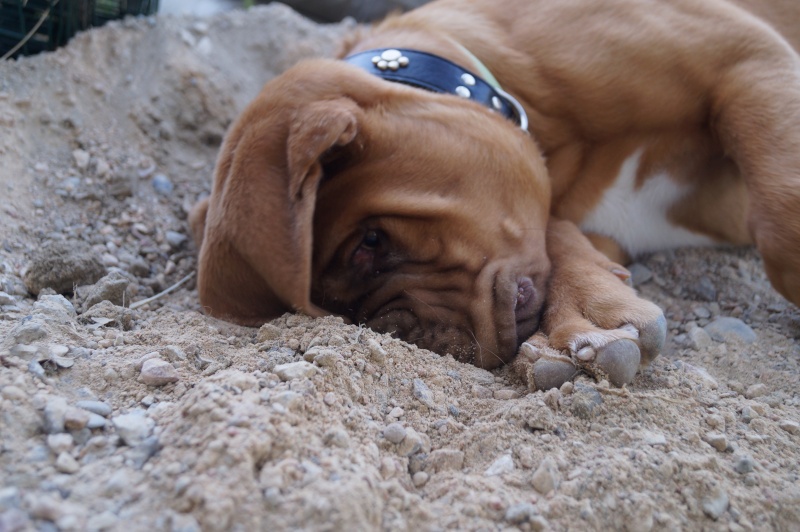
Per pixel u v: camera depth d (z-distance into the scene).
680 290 0.68
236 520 0.43
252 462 0.45
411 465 0.50
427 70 0.63
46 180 0.72
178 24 0.90
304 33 1.00
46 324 0.55
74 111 0.78
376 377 0.54
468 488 0.48
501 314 0.58
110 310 0.59
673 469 0.49
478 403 0.54
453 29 0.67
